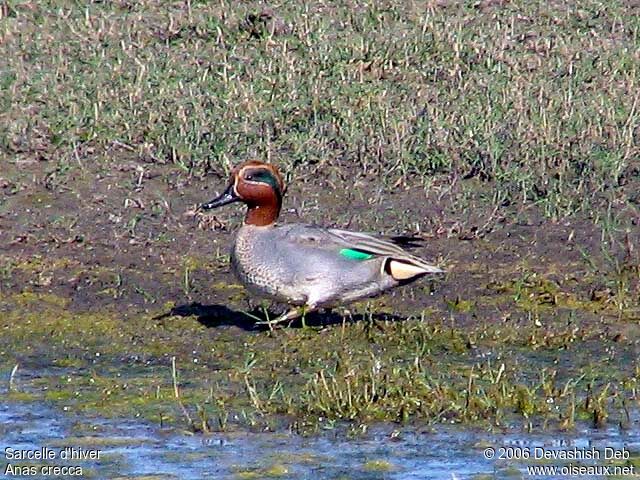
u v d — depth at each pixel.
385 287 12.94
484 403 11.63
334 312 13.58
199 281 14.25
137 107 17.62
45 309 13.66
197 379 12.28
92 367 12.58
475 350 12.80
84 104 17.69
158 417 11.62
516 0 20.58
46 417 11.62
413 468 10.80
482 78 18.45
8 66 18.59
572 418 11.44
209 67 18.66
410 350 12.77
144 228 15.32
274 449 11.08
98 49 19.08
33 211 15.63
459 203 15.80
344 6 20.30
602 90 18.17
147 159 16.67
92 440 11.23
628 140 16.75
